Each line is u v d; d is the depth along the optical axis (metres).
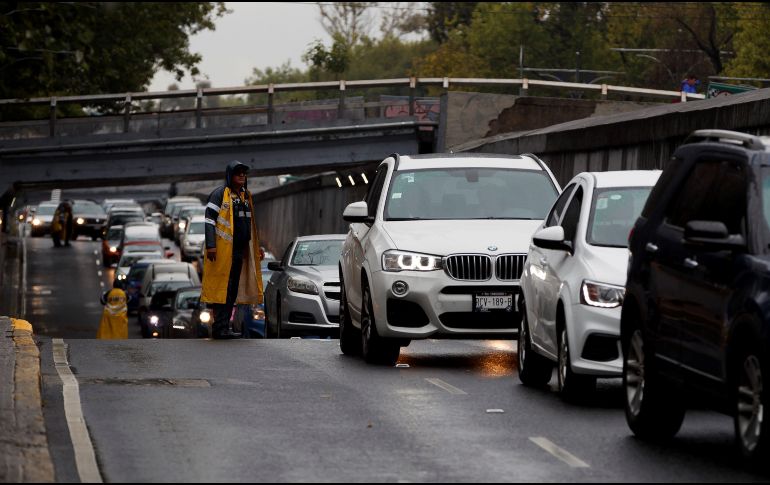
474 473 18.92
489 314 32.25
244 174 41.41
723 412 19.47
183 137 101.50
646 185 27.66
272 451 20.56
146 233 145.12
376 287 32.72
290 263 53.53
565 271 26.56
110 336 76.88
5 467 18.17
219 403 25.48
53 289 130.38
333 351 37.00
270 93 101.94
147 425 22.83
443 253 32.44
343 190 109.06
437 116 103.94
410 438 21.83
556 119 104.62
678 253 20.88
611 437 22.08
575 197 28.33
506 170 35.97
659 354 21.25
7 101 98.25
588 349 25.34
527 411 24.94
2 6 87.88
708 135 21.52
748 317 18.25
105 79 145.38
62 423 22.81
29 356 29.64
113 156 102.19
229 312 41.41
